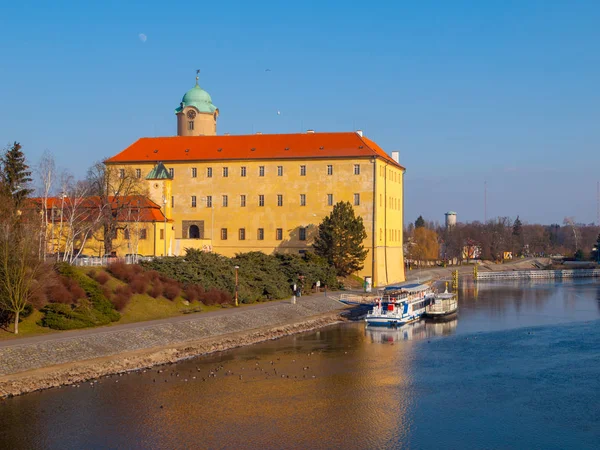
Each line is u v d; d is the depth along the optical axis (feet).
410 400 189.06
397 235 524.11
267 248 476.13
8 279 221.05
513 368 227.61
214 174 485.15
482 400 189.06
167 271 315.17
